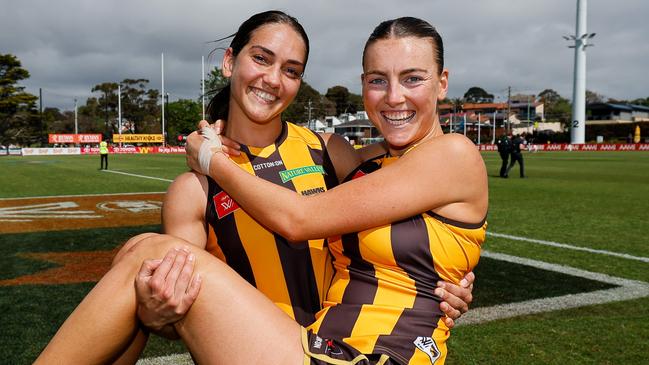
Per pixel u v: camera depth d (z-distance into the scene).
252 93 2.06
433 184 1.79
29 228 7.98
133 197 12.35
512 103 116.56
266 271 1.96
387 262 1.81
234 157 2.07
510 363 3.10
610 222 8.62
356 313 1.78
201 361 1.64
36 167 25.97
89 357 1.59
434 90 2.02
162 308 1.58
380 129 2.09
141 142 62.66
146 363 3.12
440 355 1.78
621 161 30.84
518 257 6.01
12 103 61.88
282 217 1.80
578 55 55.19
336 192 1.79
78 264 5.63
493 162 29.42
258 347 1.59
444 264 1.82
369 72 2.03
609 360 3.16
